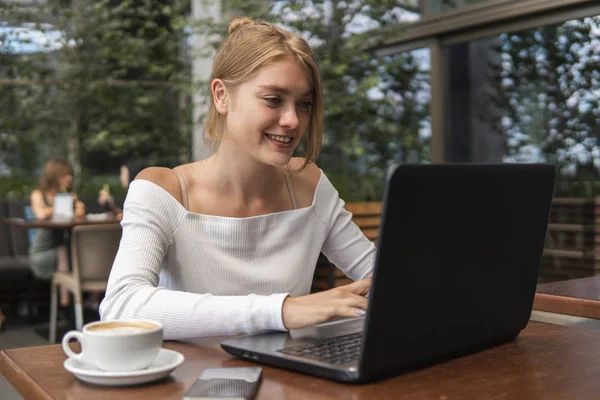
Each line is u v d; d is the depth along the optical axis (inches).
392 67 213.8
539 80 175.9
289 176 58.0
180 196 53.7
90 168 271.7
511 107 183.5
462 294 38.1
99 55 267.3
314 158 54.1
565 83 169.5
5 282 217.9
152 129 279.1
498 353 41.3
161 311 43.9
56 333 191.6
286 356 36.9
